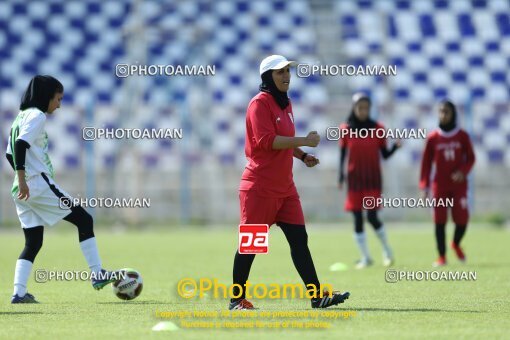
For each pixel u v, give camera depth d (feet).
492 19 312.71
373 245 191.52
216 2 312.50
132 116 260.83
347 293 93.25
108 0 315.58
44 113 100.32
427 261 154.51
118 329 80.28
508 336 74.64
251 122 89.30
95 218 256.73
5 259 163.02
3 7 313.53
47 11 314.14
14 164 99.25
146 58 282.36
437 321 83.61
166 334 77.30
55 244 200.54
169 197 260.01
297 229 92.17
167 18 309.42
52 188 100.01
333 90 293.84
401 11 313.53
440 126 151.02
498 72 305.32
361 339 73.77
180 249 183.62
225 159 262.26
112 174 257.96
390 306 95.25
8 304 99.55
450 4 314.35
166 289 115.14
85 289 116.06
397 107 256.11
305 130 262.26
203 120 262.88
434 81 302.45
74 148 258.57
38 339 74.90
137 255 169.48
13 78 304.50
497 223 251.80
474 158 149.79
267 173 89.86
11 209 257.55
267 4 313.94
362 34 308.81
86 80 303.89
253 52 303.27
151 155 259.80
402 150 257.96
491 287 114.52
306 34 308.60
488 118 266.57
